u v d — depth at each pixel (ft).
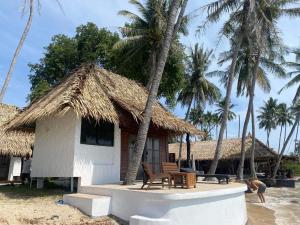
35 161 43.52
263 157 123.54
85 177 39.81
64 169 39.55
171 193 28.12
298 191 89.15
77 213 30.66
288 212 52.60
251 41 76.48
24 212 28.60
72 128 39.93
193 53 119.65
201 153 142.61
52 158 41.32
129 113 44.47
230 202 35.32
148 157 51.80
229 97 65.26
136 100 48.65
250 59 100.89
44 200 35.35
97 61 104.32
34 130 49.44
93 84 43.01
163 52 39.63
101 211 31.12
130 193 30.76
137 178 49.08
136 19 86.94
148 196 29.17
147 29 85.25
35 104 46.19
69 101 36.04
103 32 107.24
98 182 41.37
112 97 43.55
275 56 85.56
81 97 37.58
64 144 40.34
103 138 43.29
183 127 49.88
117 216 31.53
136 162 37.86
